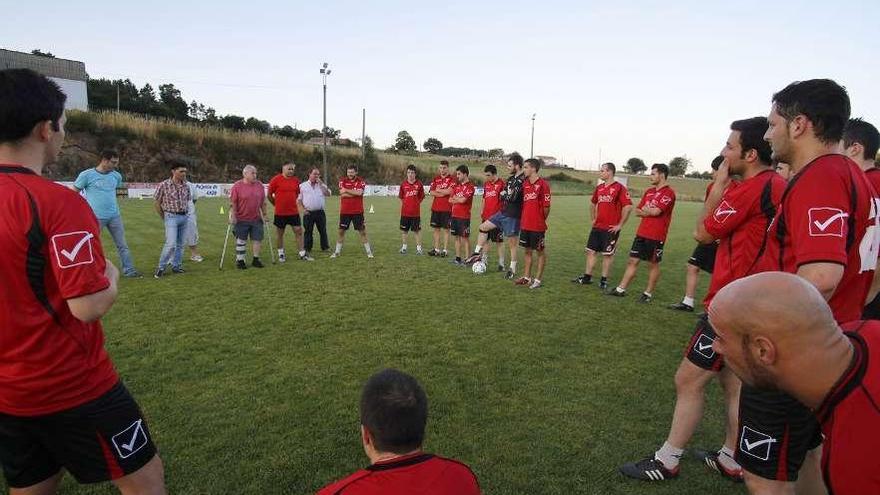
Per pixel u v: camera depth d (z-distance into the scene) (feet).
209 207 65.21
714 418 12.38
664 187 22.84
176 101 189.06
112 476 6.16
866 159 11.12
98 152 92.43
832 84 6.40
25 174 5.26
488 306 21.66
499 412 12.19
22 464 5.96
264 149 115.55
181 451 10.19
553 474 9.79
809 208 6.12
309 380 13.69
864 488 3.74
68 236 5.21
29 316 5.27
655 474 9.62
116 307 20.20
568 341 17.43
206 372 14.10
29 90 5.22
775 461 6.64
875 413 3.64
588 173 261.65
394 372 5.25
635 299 24.06
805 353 3.78
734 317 4.06
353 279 26.30
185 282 24.77
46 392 5.49
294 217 31.14
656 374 14.78
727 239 9.44
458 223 31.63
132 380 13.46
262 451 10.27
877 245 6.54
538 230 25.03
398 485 4.56
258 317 19.22
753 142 9.11
